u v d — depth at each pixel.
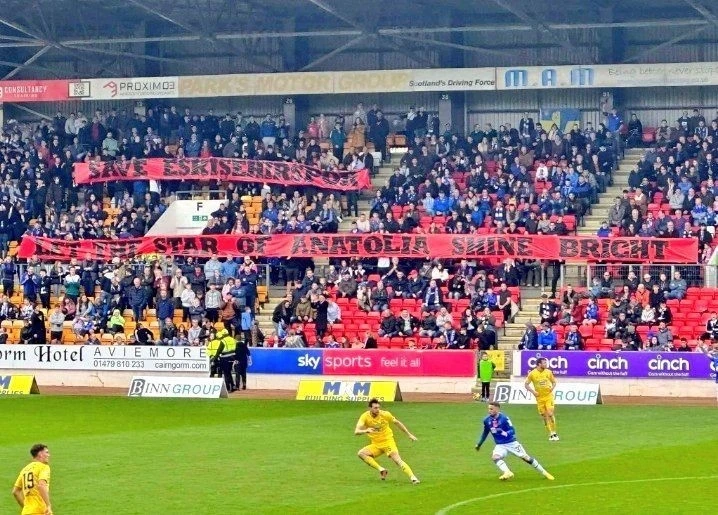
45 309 82.62
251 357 73.31
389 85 94.50
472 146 90.50
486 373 66.62
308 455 49.38
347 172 88.62
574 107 96.44
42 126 98.94
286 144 93.81
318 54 101.00
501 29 90.31
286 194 89.56
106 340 78.50
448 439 52.84
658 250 74.12
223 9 91.75
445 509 38.50
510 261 77.31
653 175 84.50
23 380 72.62
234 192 87.50
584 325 72.94
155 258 83.62
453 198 85.12
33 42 95.81
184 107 102.88
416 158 89.19
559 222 79.56
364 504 39.50
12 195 92.25
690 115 94.06
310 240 79.38
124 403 67.25
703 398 67.38
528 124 90.69
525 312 76.75
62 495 41.47
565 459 47.75
